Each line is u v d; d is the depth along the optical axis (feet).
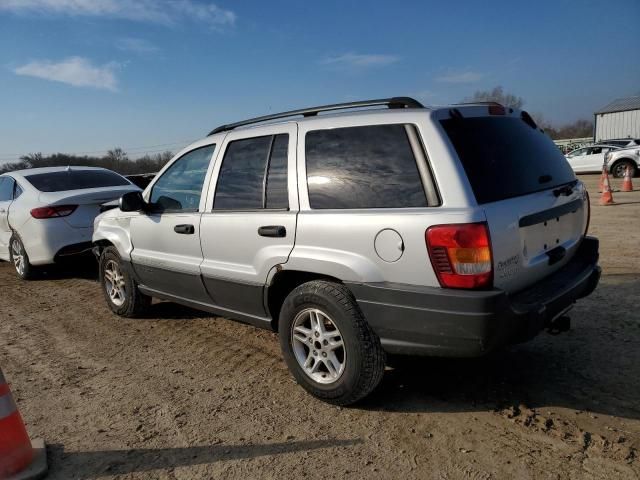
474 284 9.25
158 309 19.31
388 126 10.59
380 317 10.17
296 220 11.46
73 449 10.21
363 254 10.34
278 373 13.33
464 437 10.02
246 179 12.95
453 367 13.07
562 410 10.80
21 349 15.97
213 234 13.51
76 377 13.66
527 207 10.25
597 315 15.94
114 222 17.76
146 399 12.23
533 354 13.53
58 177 25.62
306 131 11.82
